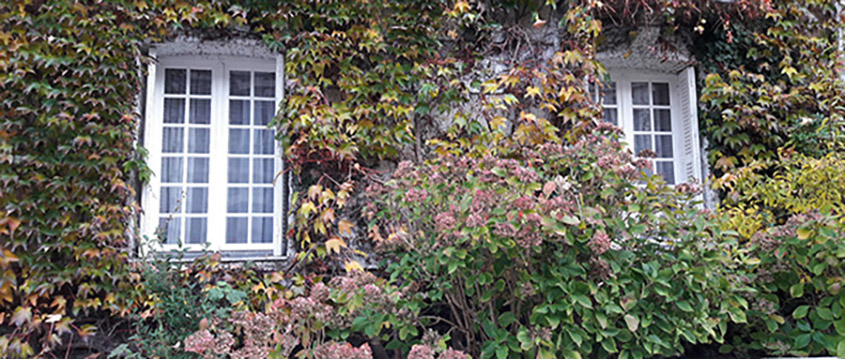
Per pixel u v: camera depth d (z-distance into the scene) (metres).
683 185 3.10
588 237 2.79
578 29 4.45
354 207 4.23
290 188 4.15
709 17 4.73
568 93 4.41
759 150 4.61
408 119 4.36
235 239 4.21
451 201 2.96
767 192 4.04
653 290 3.04
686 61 4.73
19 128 3.71
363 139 4.19
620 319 3.09
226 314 3.48
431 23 4.45
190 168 4.22
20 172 3.66
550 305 2.81
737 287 3.17
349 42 4.27
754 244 3.36
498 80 4.57
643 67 4.87
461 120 4.36
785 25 4.79
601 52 4.65
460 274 3.04
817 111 4.79
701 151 4.70
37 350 3.62
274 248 4.12
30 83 3.70
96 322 3.71
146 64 4.03
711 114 4.70
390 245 3.15
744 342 3.65
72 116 3.75
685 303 2.97
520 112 4.51
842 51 4.89
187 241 4.13
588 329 2.82
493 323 2.95
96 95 3.86
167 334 3.41
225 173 4.26
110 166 3.79
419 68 4.36
